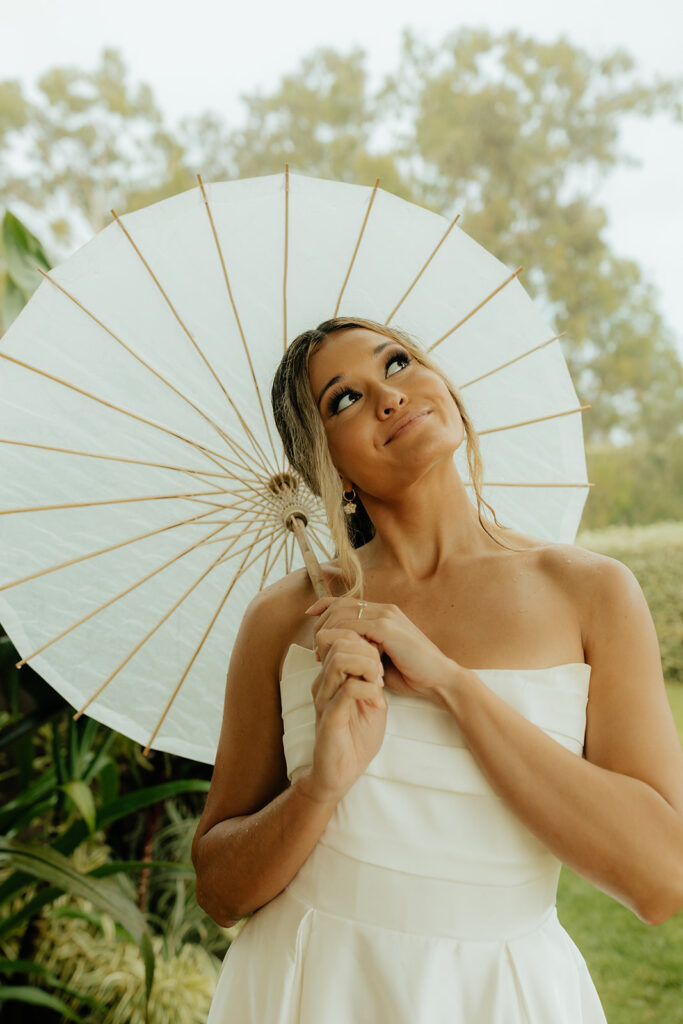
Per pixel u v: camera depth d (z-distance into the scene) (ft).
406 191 37.37
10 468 4.46
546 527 4.88
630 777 3.42
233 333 4.61
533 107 36.63
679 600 19.51
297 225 4.57
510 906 3.49
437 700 3.54
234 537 4.73
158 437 4.62
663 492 28.12
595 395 34.14
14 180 39.58
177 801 11.09
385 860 3.51
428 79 37.78
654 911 3.27
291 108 39.09
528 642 3.66
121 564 4.66
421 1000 3.31
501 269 4.69
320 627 3.85
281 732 4.24
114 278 4.46
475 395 4.80
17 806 7.98
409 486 3.98
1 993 7.28
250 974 3.72
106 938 9.16
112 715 4.69
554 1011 3.36
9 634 4.51
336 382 4.04
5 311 8.77
